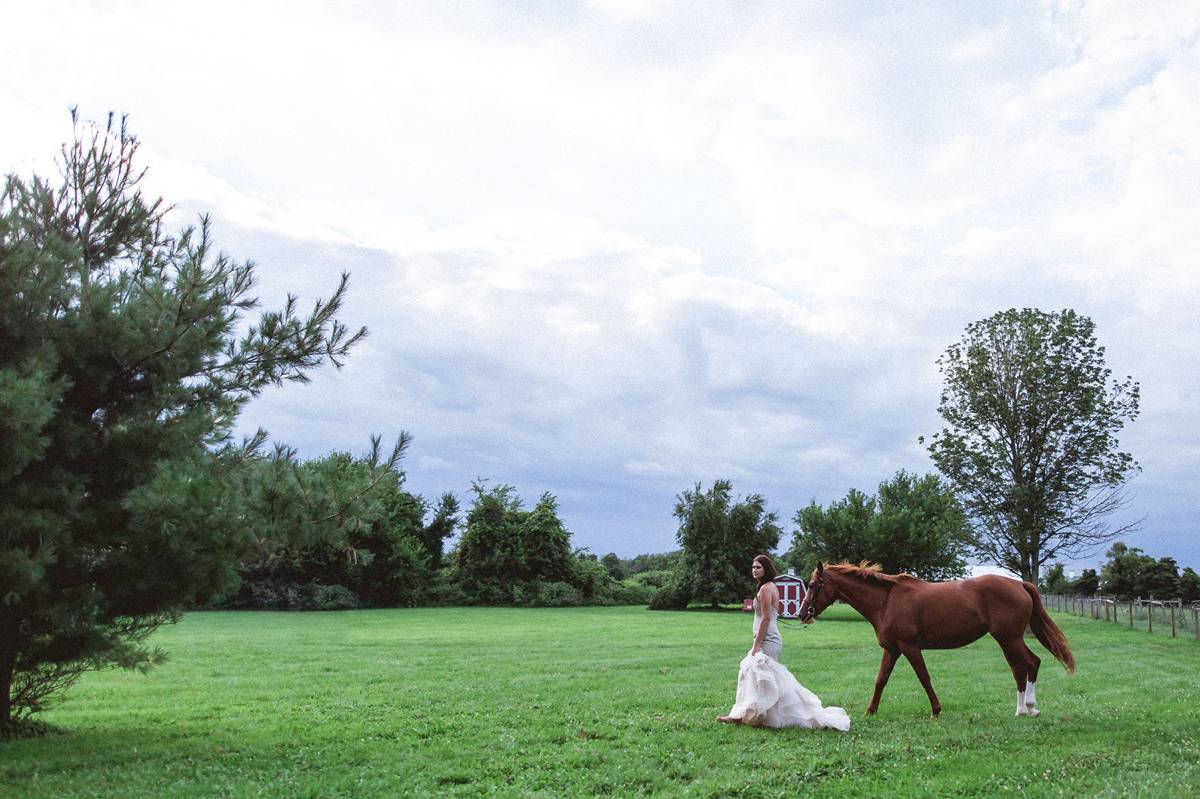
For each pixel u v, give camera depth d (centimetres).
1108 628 3269
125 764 935
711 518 5219
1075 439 4722
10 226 988
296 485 1079
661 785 839
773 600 1157
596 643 2583
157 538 960
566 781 855
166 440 1037
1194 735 1055
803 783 841
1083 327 4778
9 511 888
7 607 983
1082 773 859
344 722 1182
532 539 5856
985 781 829
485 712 1253
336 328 1177
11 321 973
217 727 1157
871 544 4669
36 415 841
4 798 797
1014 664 1209
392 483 1144
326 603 4784
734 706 1153
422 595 5453
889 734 1064
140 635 1159
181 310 1058
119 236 1188
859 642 2652
